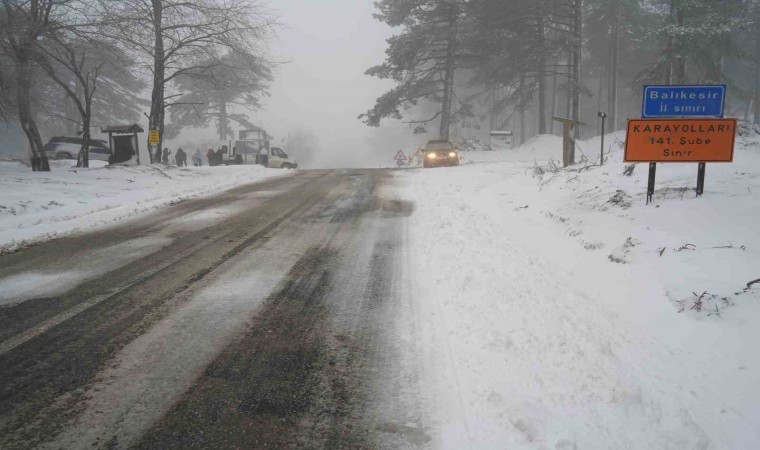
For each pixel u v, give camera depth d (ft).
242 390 10.34
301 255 21.01
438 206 31.48
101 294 16.21
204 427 9.05
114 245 22.89
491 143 102.53
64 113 136.46
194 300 15.66
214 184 46.14
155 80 62.23
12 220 27.45
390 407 9.71
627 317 13.01
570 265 17.88
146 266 19.44
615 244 18.98
